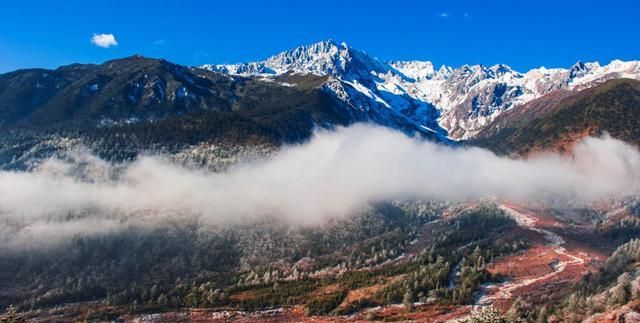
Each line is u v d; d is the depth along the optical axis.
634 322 116.75
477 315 79.88
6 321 99.81
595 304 146.50
